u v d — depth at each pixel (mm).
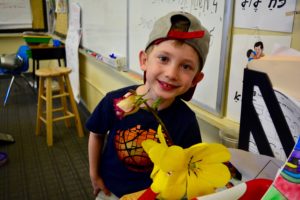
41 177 1990
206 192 426
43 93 2564
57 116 3047
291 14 771
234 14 951
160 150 405
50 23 4121
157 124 754
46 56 3256
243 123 567
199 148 430
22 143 2471
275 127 510
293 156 385
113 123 828
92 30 2461
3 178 1965
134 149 771
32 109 3293
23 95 3783
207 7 1061
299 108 460
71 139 2559
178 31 581
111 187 855
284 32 796
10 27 4480
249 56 912
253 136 554
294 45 776
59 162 2186
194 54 606
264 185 424
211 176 429
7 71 3457
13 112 3195
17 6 4422
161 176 428
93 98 2875
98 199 929
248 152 543
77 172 2057
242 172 542
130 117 780
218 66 1050
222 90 1048
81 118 2996
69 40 3074
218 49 1038
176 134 746
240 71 962
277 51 577
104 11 2125
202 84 1161
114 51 2051
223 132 1020
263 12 847
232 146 953
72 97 2570
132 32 1705
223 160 436
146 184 790
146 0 1487
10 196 1785
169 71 596
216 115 1102
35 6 4504
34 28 4609
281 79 490
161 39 607
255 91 528
